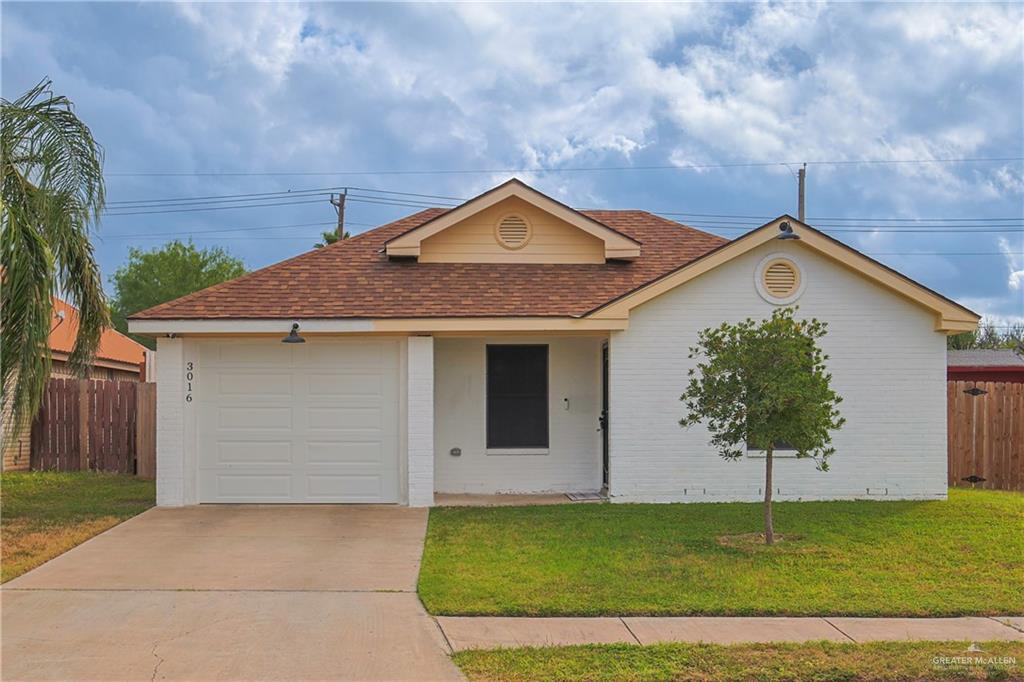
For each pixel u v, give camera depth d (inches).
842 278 529.7
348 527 450.3
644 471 521.3
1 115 438.3
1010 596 327.3
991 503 517.7
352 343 524.7
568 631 290.5
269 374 522.3
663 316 522.9
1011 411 658.8
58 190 440.8
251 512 494.0
